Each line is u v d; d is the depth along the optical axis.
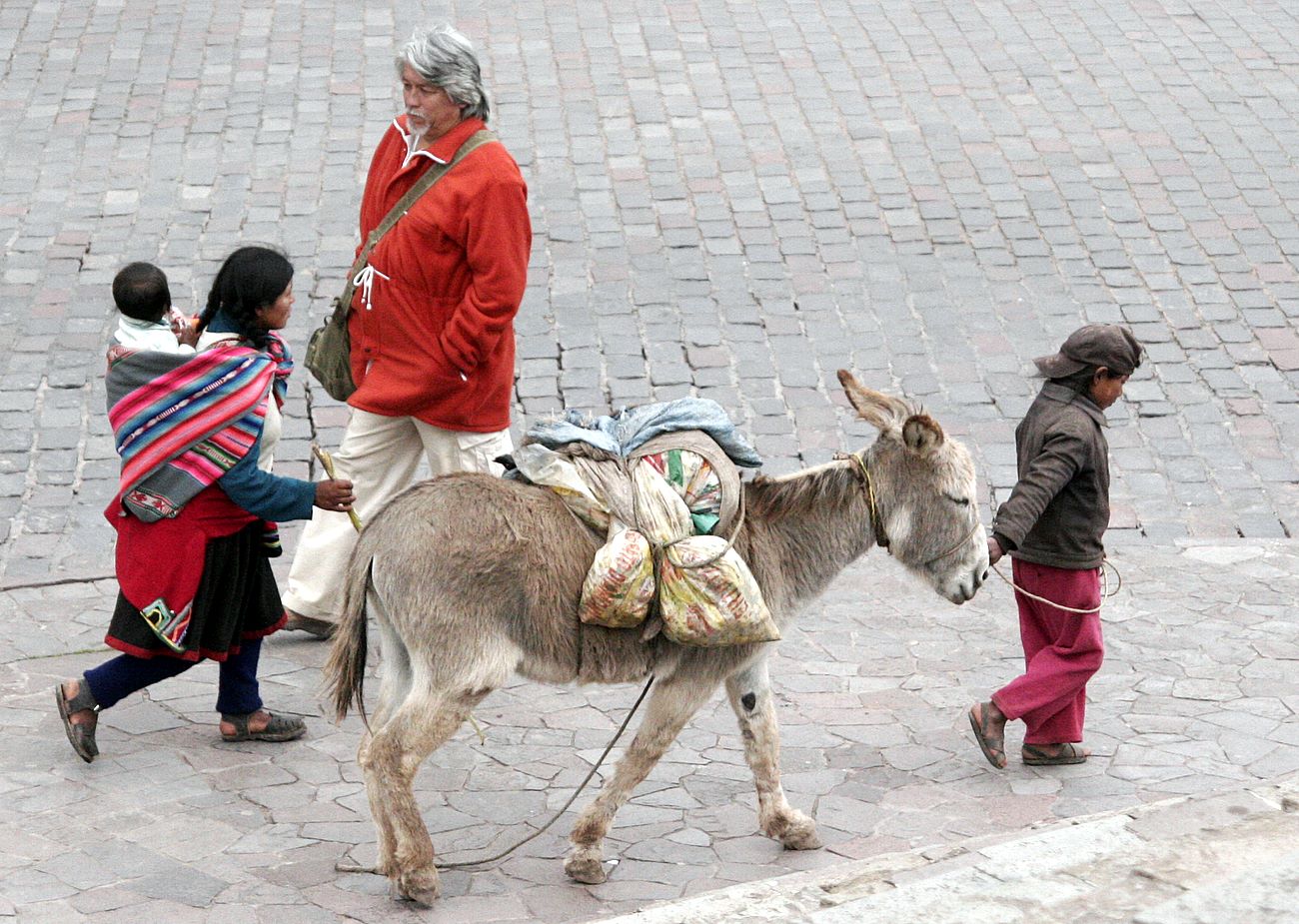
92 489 20.03
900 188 28.27
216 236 26.11
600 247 26.30
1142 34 34.72
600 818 12.27
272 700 15.50
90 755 13.75
